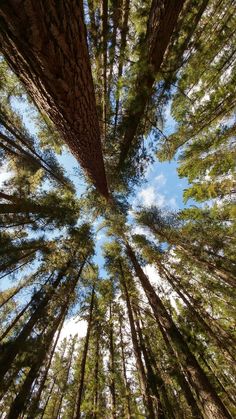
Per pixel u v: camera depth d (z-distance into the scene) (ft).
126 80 16.20
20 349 25.35
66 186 37.76
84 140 16.57
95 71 22.75
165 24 15.11
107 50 19.02
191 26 17.83
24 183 35.35
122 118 20.16
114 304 41.45
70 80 10.71
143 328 38.19
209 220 29.71
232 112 23.94
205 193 26.00
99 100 24.50
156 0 15.20
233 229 28.71
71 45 9.28
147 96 17.22
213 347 31.89
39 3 7.14
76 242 36.01
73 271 38.24
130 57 19.66
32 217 29.73
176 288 37.19
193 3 16.83
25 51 8.68
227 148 23.86
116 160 25.71
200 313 36.47
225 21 21.59
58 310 34.71
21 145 36.55
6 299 35.47
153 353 35.86
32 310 31.65
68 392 46.44
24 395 25.88
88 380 44.93
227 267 30.37
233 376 36.68
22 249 29.68
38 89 11.27
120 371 40.06
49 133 31.94
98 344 46.65
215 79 22.97
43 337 30.14
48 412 52.60
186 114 23.04
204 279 37.58
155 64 16.31
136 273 40.65
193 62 20.44
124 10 19.70
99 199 34.50
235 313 33.17
